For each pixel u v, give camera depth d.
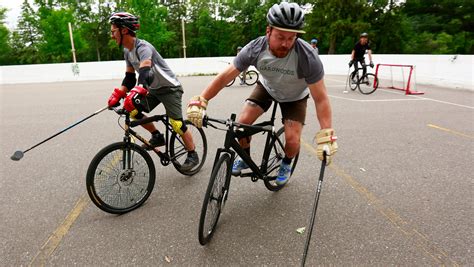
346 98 7.86
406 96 8.10
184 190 2.98
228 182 2.33
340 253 2.12
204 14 49.41
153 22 45.34
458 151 3.97
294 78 2.22
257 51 2.18
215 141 4.39
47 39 43.44
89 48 49.72
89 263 2.02
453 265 1.99
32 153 4.00
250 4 48.00
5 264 2.01
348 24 36.25
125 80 2.94
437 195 2.86
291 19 1.82
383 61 12.27
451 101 7.31
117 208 2.54
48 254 2.10
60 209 2.65
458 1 38.50
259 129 2.23
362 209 2.65
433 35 38.66
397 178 3.22
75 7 48.34
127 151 2.52
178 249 2.15
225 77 2.26
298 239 2.27
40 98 8.70
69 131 5.00
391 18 38.44
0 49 48.28
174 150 3.17
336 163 3.61
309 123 5.45
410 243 2.20
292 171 3.16
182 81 12.70
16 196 2.88
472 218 2.49
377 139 4.46
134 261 2.04
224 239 2.27
